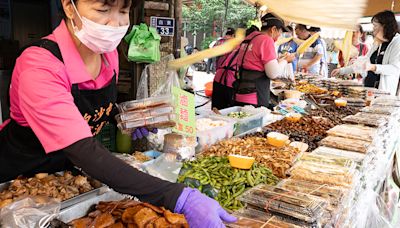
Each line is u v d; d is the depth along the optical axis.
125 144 2.22
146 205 1.03
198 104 5.06
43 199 1.02
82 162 0.89
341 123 2.82
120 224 1.01
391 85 4.49
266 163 1.79
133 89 3.02
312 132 2.55
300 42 5.89
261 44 3.37
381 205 2.69
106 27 1.00
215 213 0.91
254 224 1.14
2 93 3.41
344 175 1.59
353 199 1.58
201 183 1.47
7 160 1.27
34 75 0.94
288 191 1.35
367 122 2.68
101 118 1.37
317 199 1.28
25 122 1.19
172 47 3.11
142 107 1.54
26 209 0.94
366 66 4.36
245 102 3.51
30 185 1.15
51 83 0.95
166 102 1.63
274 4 4.09
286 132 2.48
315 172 1.63
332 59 7.70
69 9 1.02
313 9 3.86
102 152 0.89
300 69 6.02
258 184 1.48
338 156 1.95
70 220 1.04
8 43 3.92
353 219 1.61
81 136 0.90
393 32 4.38
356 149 2.09
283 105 3.38
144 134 1.53
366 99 3.80
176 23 3.08
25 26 4.18
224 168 1.60
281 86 4.54
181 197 0.91
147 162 1.58
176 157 1.71
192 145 1.82
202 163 1.66
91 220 1.03
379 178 2.61
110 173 0.88
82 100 1.18
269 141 2.09
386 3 6.30
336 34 7.21
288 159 1.83
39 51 1.01
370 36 7.10
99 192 1.15
